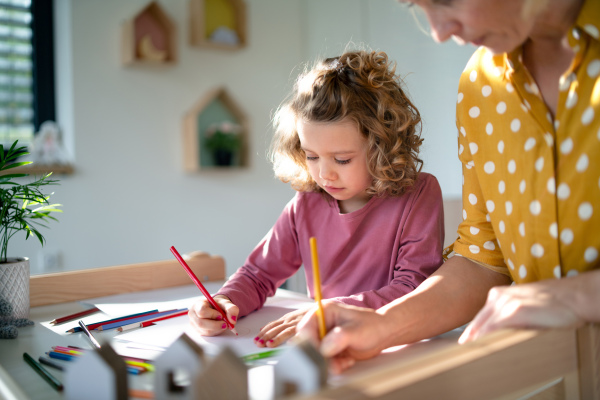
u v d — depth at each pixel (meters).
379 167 0.92
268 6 3.04
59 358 0.67
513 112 0.67
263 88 3.04
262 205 3.05
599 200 0.58
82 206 2.50
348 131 0.90
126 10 2.60
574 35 0.57
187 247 2.80
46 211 0.97
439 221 0.96
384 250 0.97
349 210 1.02
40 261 2.40
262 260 1.04
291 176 1.07
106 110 2.55
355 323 0.60
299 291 2.27
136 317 0.87
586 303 0.49
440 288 0.71
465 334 0.56
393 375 0.39
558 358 0.49
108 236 2.57
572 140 0.60
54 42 2.58
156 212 2.71
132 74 2.62
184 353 0.40
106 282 1.05
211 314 0.81
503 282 0.74
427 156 2.32
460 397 0.42
